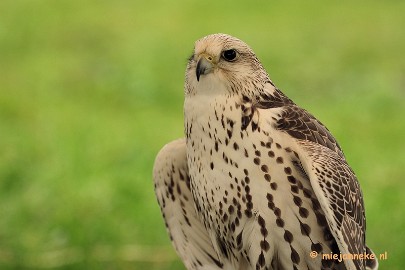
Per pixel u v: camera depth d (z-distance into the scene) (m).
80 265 12.08
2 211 13.57
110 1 29.53
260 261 7.96
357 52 23.97
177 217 8.85
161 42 24.98
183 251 8.95
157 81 20.92
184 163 8.62
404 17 27.38
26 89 20.64
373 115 18.27
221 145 7.87
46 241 12.66
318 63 22.91
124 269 12.05
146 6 29.06
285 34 25.77
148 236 12.70
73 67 22.69
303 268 7.91
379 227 12.52
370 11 28.17
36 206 13.77
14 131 17.42
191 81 8.02
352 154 15.62
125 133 17.25
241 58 7.96
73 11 28.30
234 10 28.48
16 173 14.90
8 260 12.30
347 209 7.74
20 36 25.59
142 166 15.34
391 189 13.97
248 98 7.92
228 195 7.92
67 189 14.24
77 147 16.17
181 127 17.81
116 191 14.02
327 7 28.70
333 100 19.80
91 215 13.24
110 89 20.38
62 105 19.27
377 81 20.88
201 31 26.25
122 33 26.08
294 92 20.73
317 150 7.70
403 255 11.84
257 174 7.75
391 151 16.03
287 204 7.75
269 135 7.75
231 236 8.09
